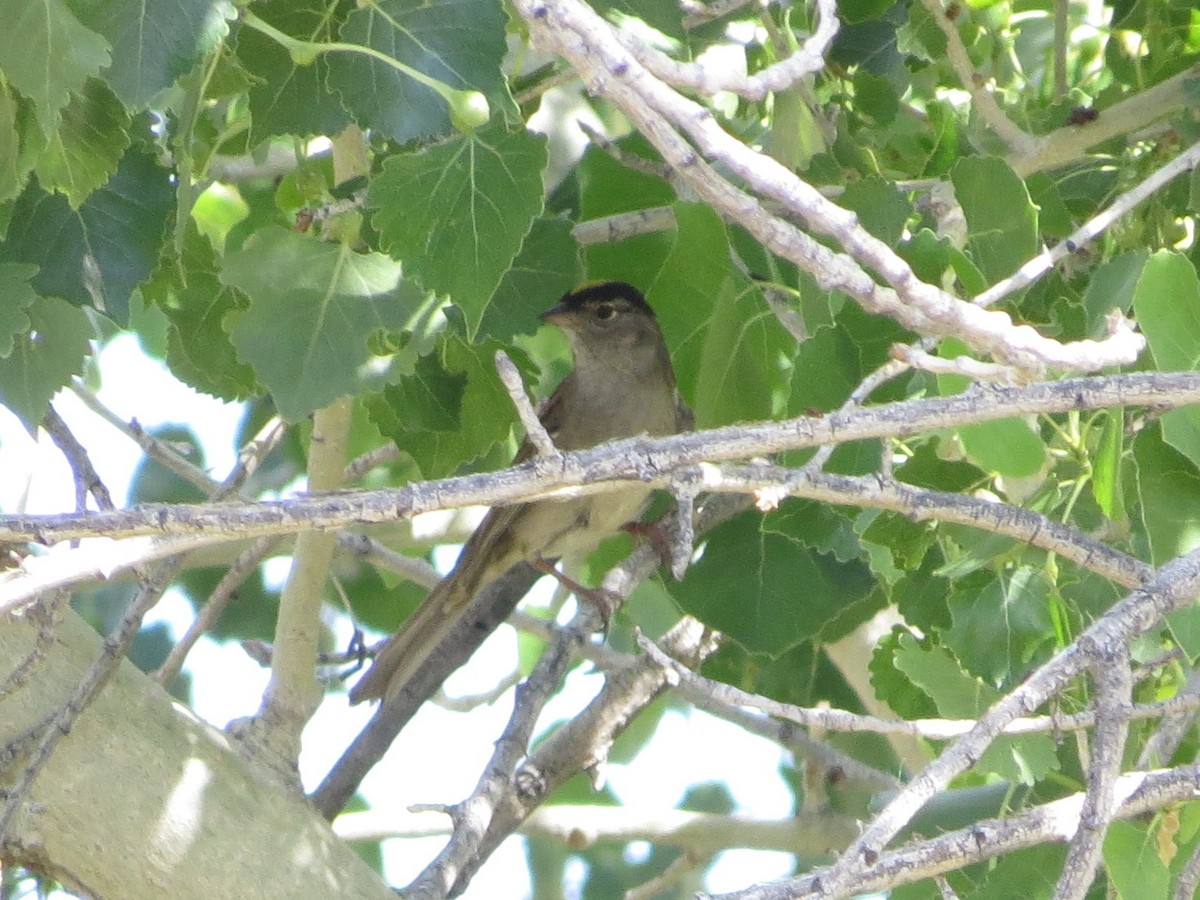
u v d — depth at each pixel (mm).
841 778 12023
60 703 7062
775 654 9961
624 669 10477
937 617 8633
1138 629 5641
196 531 5305
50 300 7262
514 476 5555
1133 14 9930
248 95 7625
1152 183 7707
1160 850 6773
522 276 7980
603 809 12188
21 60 5785
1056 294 9383
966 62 9375
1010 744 7008
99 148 6559
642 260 10453
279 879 7254
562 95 12992
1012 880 7434
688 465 5730
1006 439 6473
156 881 7059
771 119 9906
